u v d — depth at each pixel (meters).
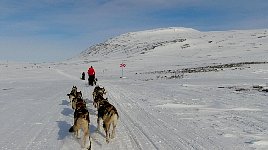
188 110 15.80
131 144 9.60
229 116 13.95
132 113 15.03
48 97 22.58
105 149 9.17
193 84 30.08
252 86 26.05
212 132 11.08
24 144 9.77
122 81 39.41
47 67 91.25
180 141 9.88
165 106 17.12
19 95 24.48
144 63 83.88
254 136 10.40
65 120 13.61
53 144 9.75
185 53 103.94
